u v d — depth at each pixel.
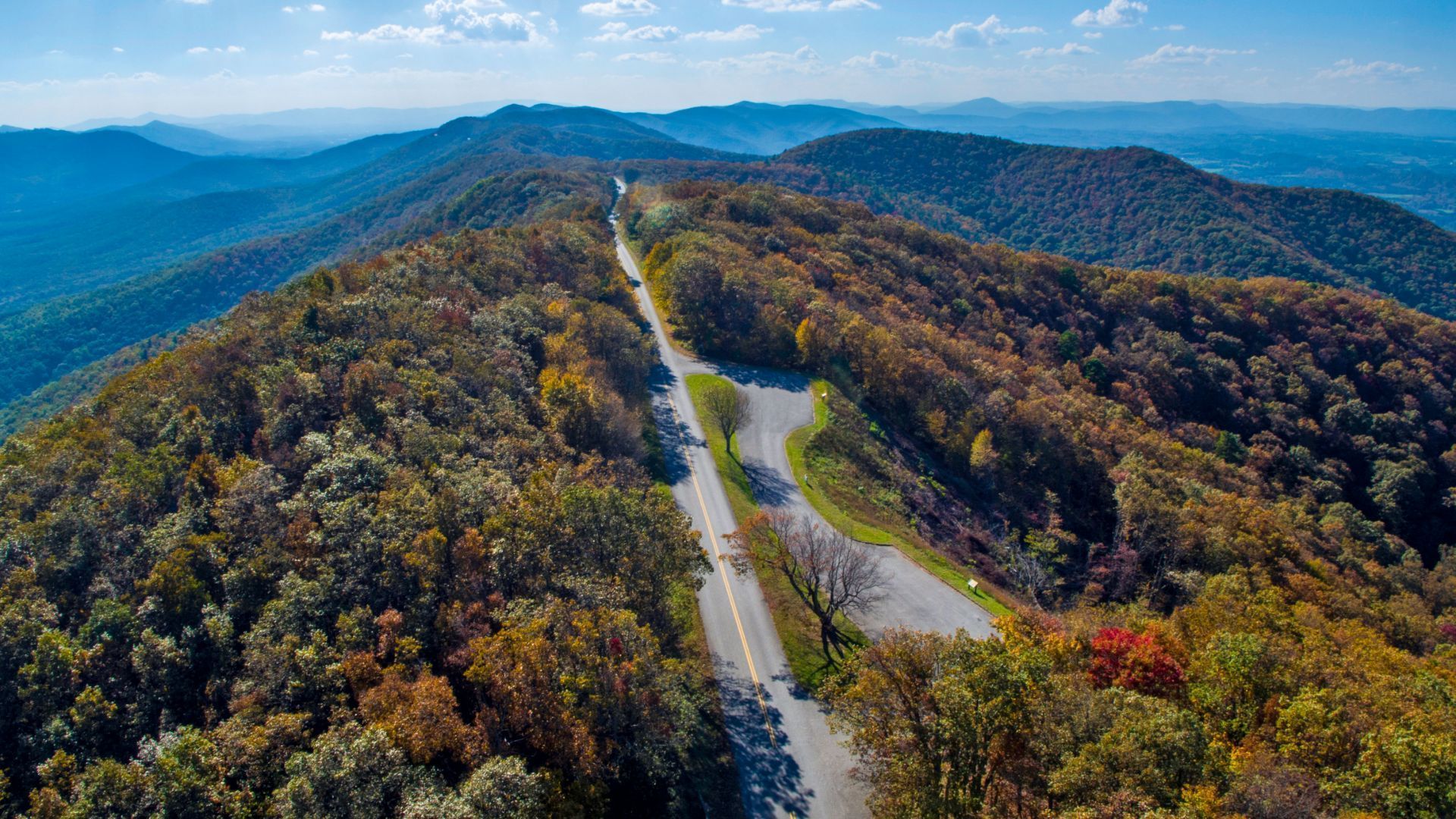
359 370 67.19
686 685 46.22
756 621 55.84
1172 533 76.62
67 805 30.08
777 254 148.38
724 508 72.38
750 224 173.88
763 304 117.56
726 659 51.91
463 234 131.38
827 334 107.94
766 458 84.12
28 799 34.09
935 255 192.25
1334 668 41.59
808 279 137.00
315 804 28.34
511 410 69.19
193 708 38.84
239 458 57.44
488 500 49.09
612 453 73.38
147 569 46.94
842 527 71.56
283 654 36.72
